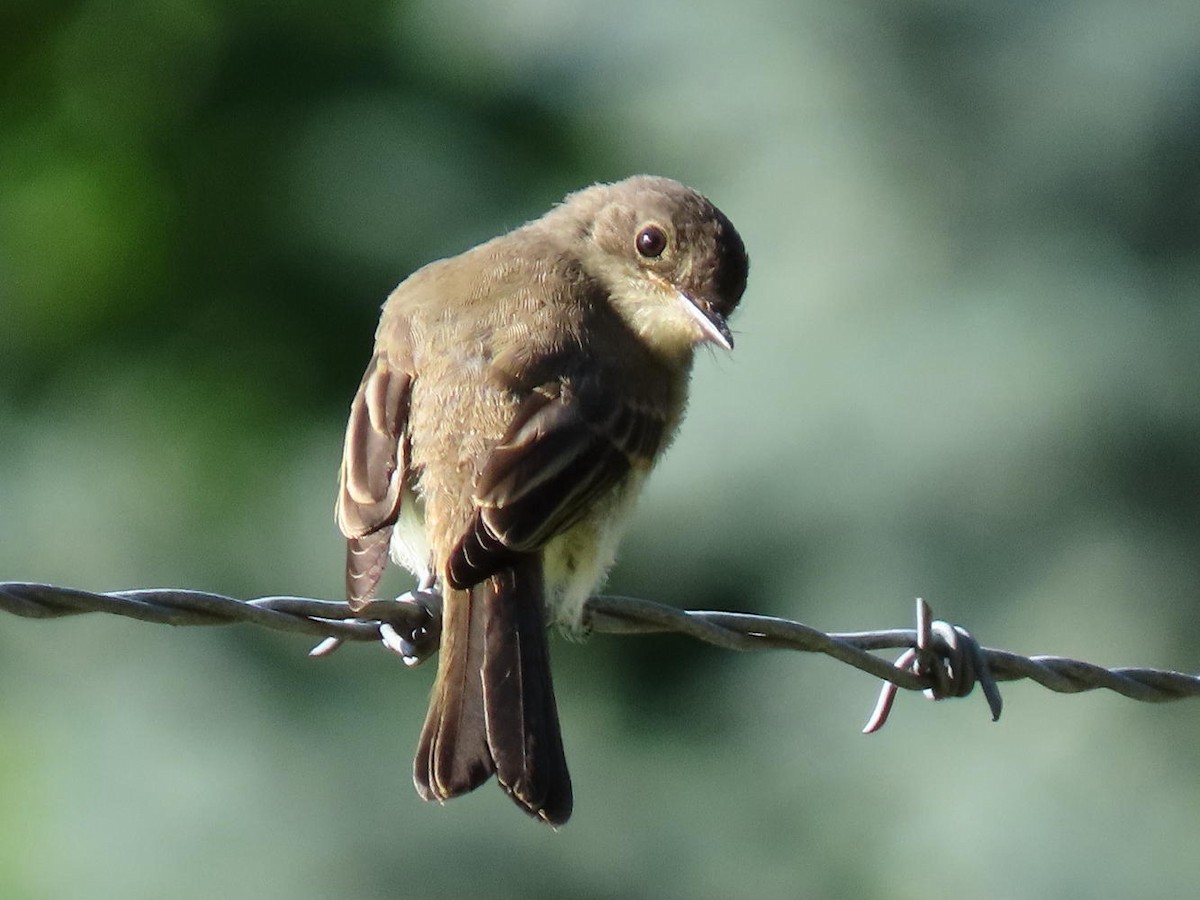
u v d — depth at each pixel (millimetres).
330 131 16234
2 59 20094
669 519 13797
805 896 13555
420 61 16297
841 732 13547
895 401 13383
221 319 16734
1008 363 13281
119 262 17859
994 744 13164
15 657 13969
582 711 14047
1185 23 13461
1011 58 13648
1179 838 12891
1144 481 13328
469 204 15742
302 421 16062
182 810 13453
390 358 7836
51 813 13984
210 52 17516
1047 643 13359
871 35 13680
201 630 13609
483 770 6629
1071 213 13656
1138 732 12977
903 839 13305
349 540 7289
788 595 13648
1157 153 13547
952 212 13719
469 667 6824
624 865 13672
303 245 16219
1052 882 12969
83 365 16906
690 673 14062
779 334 13703
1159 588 13281
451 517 7277
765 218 13969
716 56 14016
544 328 7914
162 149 17922
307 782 13359
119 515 15133
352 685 13484
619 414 7727
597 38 14430
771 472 13578
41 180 19234
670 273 8742
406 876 13328
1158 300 13406
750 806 13719
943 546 13430
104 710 13695
